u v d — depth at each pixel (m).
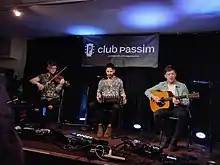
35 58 5.41
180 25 3.85
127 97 4.62
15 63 5.53
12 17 3.80
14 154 0.79
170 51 4.52
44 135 3.08
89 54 4.84
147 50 4.45
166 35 4.52
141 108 4.48
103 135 3.57
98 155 2.52
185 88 3.42
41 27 4.38
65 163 2.56
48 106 3.93
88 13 3.43
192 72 4.39
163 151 2.96
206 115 3.97
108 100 3.70
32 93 5.21
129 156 2.64
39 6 3.17
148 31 4.33
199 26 3.87
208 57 4.29
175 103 3.24
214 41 4.24
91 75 4.98
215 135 3.88
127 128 4.50
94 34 4.79
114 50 4.66
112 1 2.89
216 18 3.42
